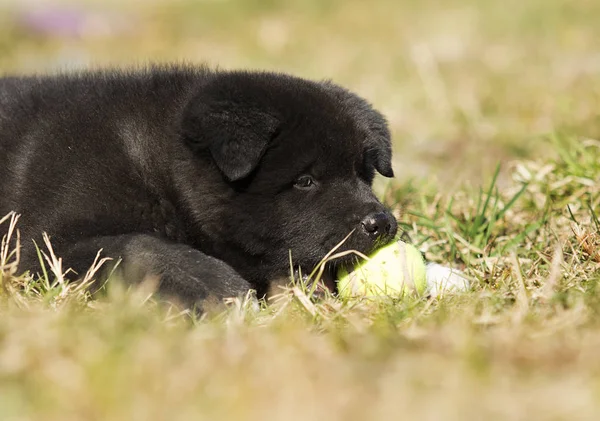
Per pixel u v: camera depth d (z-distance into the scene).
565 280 8.94
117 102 10.10
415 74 25.22
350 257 9.20
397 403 5.66
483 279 9.54
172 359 6.36
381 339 6.79
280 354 6.47
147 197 9.51
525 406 5.62
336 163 9.44
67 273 8.92
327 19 37.41
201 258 8.78
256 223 9.36
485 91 22.19
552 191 12.22
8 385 6.07
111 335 6.79
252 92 9.34
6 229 9.59
